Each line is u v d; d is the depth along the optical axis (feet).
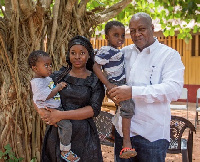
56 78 9.23
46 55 8.93
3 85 12.28
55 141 9.04
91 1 20.16
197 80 44.39
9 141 12.32
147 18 8.98
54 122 8.67
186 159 12.23
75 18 13.57
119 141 9.89
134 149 9.00
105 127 13.44
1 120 12.33
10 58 12.35
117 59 9.51
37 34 12.62
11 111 12.25
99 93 9.09
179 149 12.48
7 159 12.44
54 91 8.72
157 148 9.13
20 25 12.57
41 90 8.64
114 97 8.95
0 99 12.37
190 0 20.02
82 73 9.09
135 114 9.28
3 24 12.28
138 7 22.80
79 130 8.88
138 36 8.99
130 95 8.61
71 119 8.84
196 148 20.45
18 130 12.36
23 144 12.58
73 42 8.83
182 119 12.31
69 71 9.27
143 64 9.23
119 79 9.47
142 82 9.14
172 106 26.40
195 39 43.93
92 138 9.18
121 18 21.18
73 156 8.77
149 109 9.09
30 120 12.52
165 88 8.57
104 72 9.60
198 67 44.14
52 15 13.62
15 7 12.14
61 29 13.32
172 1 20.93
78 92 8.86
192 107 39.93
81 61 8.80
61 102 9.04
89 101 9.04
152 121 9.11
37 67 8.84
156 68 9.03
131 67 9.50
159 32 35.58
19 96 12.19
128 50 9.95
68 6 13.17
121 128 9.48
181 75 8.91
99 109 9.07
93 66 9.34
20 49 12.55
